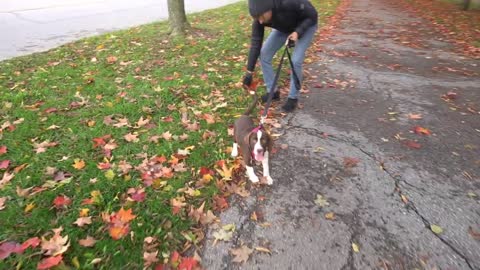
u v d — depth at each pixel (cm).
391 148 390
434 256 259
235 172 349
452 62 680
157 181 326
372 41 828
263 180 338
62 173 337
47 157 362
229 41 777
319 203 310
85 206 297
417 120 450
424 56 717
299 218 295
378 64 664
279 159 371
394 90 545
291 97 463
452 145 395
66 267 241
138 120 439
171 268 249
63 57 681
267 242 272
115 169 345
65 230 273
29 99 492
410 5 1425
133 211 294
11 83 552
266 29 880
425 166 358
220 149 382
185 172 344
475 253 261
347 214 298
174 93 506
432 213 298
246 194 320
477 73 619
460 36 881
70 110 462
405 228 283
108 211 292
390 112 473
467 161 366
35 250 255
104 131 410
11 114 448
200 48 723
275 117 456
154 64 633
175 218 289
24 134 400
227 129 421
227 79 561
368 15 1177
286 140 406
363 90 545
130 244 263
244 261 256
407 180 338
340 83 568
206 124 427
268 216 297
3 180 323
